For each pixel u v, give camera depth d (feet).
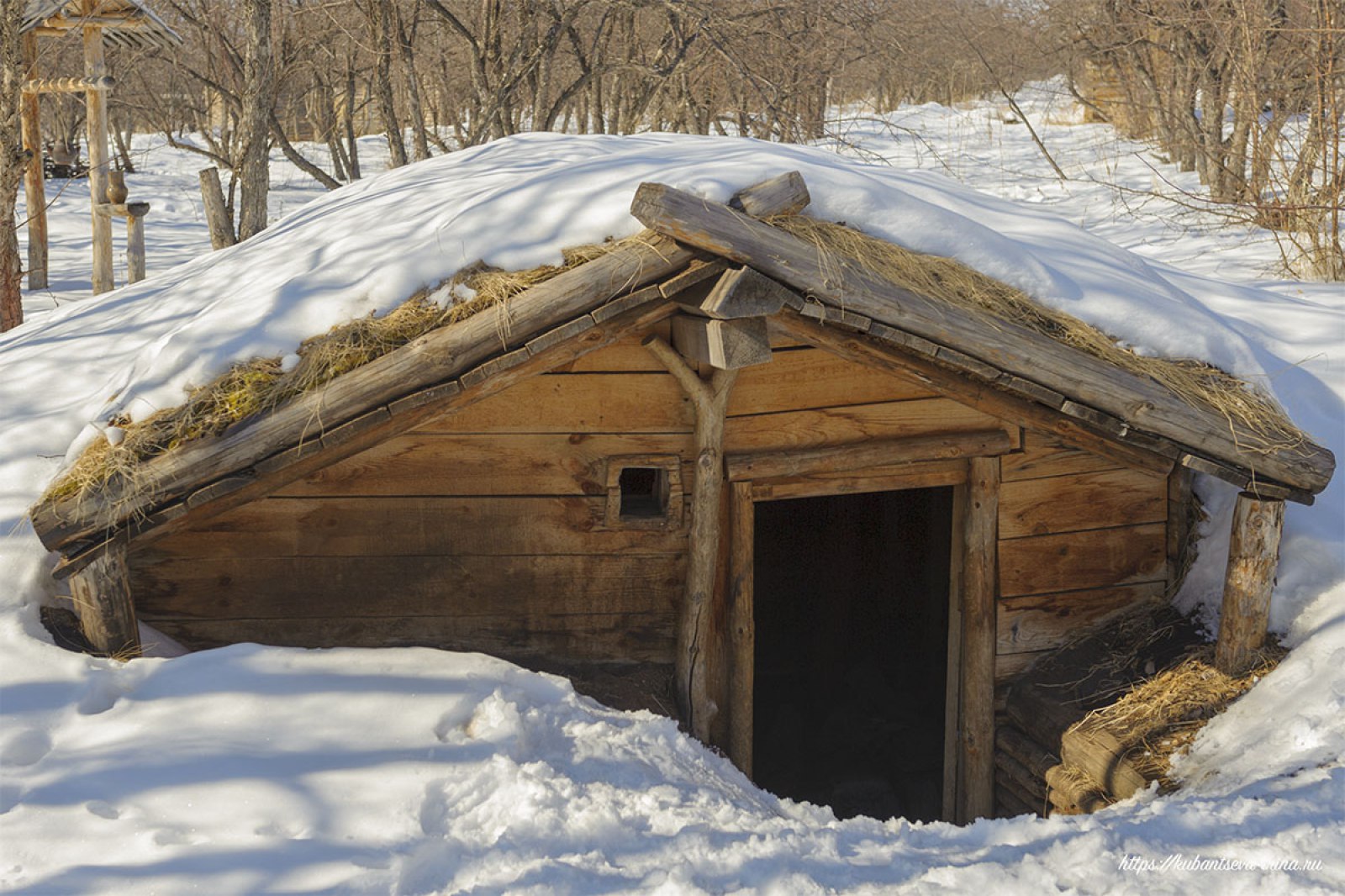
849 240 13.16
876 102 76.59
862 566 25.77
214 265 20.85
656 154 16.48
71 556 12.42
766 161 13.75
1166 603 16.06
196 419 12.41
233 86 45.98
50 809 9.61
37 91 34.58
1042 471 15.70
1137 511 16.11
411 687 11.66
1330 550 14.98
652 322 13.60
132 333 18.56
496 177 17.56
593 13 43.19
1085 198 47.39
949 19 55.72
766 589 27.14
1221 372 14.34
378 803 9.84
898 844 10.03
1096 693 15.17
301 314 13.12
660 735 11.79
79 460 12.55
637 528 14.73
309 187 72.84
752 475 14.76
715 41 36.17
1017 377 13.61
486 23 40.63
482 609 14.74
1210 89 42.60
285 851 9.14
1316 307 22.54
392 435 13.37
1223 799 10.57
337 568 14.42
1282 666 13.82
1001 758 15.97
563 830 9.52
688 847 9.32
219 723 10.92
